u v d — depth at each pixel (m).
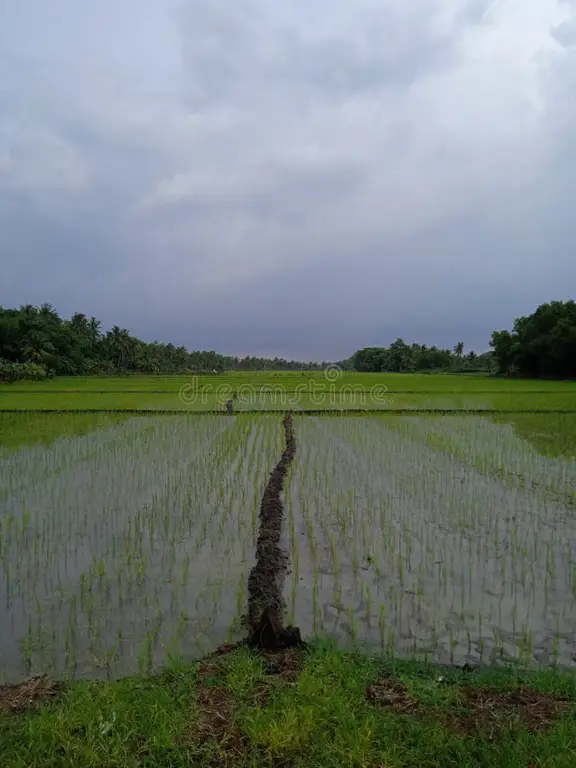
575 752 3.17
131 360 89.44
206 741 3.35
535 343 63.00
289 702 3.66
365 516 8.62
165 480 11.05
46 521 8.38
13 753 3.23
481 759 3.19
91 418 22.66
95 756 3.19
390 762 3.16
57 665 4.53
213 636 4.98
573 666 4.55
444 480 11.08
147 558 6.89
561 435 17.47
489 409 25.61
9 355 64.75
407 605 5.64
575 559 6.89
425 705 3.72
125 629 5.11
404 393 37.28
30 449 14.69
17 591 5.94
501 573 6.46
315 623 5.17
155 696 3.77
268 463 12.80
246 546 7.34
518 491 10.21
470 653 4.73
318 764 3.16
